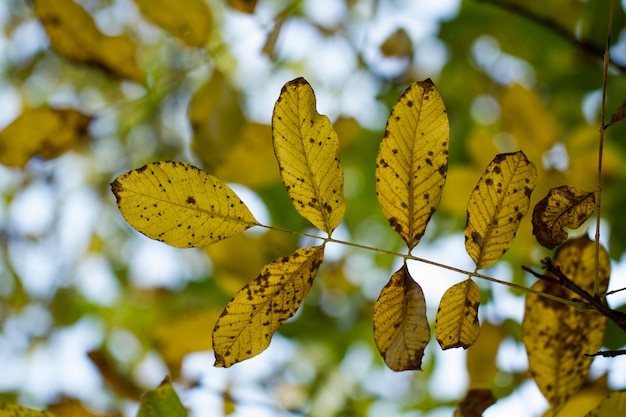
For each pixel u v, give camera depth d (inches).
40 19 40.0
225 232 30.3
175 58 55.7
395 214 30.2
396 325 30.1
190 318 41.8
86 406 37.4
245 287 30.1
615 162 46.7
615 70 47.7
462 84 61.3
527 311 33.7
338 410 63.2
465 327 30.3
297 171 30.0
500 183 29.8
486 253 30.2
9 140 39.7
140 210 29.9
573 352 33.6
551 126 44.1
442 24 57.7
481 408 34.5
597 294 30.2
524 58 56.0
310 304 63.1
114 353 62.1
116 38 40.9
